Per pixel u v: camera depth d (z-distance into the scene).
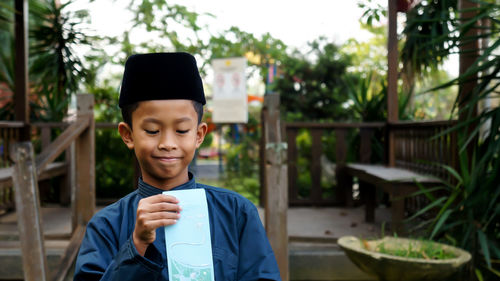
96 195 5.80
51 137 5.83
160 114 1.03
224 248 1.12
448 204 2.80
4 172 3.85
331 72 8.41
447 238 2.89
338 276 3.37
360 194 5.50
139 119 1.04
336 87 8.36
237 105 6.96
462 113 3.02
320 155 5.49
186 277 1.00
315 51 8.61
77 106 3.31
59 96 6.07
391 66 3.12
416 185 3.29
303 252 3.38
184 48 8.89
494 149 2.61
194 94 1.06
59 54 6.04
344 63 8.39
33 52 5.99
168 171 1.06
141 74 1.03
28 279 2.35
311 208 5.39
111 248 1.10
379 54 9.35
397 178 3.43
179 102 1.03
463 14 3.04
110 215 1.15
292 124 5.41
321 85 8.52
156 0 8.36
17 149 2.39
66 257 2.99
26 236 2.36
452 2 3.76
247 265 1.13
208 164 13.26
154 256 0.99
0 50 5.74
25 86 4.40
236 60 6.94
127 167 5.85
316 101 8.41
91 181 3.30
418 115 6.19
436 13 3.85
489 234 2.82
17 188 2.38
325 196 6.25
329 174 6.47
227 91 6.97
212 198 1.18
